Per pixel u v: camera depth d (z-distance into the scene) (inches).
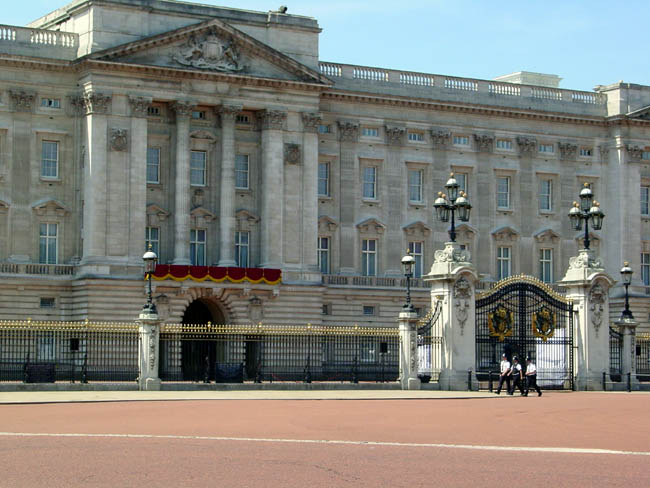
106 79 3764.8
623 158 4697.3
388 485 1091.3
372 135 4357.8
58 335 2815.0
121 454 1269.7
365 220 4303.6
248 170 4087.1
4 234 3732.8
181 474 1130.7
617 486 1106.1
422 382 2743.6
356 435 1540.4
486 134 4525.1
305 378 2787.9
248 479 1109.1
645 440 1542.8
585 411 2063.2
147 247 3880.4
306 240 4072.3
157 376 2486.5
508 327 2810.0
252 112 4082.2
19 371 2775.6
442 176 4453.7
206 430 1567.4
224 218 3956.7
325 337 3191.4
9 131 3750.0
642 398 2522.1
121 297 3720.5
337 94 4252.0
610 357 3009.4
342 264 4271.7
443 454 1330.0
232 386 2522.1
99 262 3713.1
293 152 4065.0
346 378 3115.2
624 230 4675.2
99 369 2891.2
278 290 3956.7
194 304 4128.9
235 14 4025.6
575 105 4704.7
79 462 1201.4
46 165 3818.9
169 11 3882.9
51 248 3811.5
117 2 3796.8
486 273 4505.4
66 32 3846.0
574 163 4687.5
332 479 1121.4
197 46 3902.6
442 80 4475.9
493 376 2832.2
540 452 1366.9
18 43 3767.2
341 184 4284.0
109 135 3762.3
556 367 2928.2
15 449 1309.1
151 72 3821.4
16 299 3710.6
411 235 4392.2
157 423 1665.8
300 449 1349.7
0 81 3745.1
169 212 3905.0
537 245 4608.8
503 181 4589.1
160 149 3922.2
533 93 4635.8
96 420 1708.9
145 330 2487.7
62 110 3828.7
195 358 3774.6
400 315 2704.2
